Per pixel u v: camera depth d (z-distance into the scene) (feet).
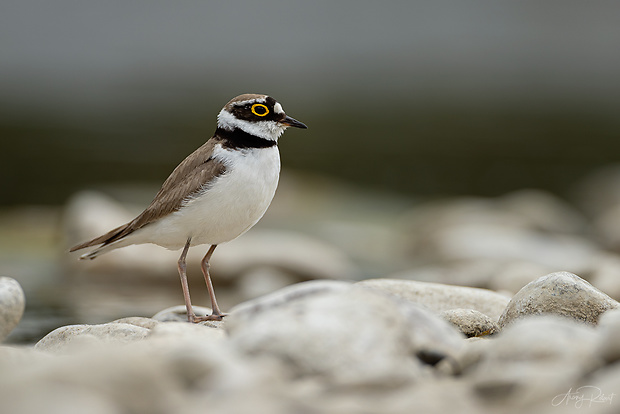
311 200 75.87
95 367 15.11
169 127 103.24
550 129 108.37
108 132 98.73
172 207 26.81
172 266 45.39
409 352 17.40
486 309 27.04
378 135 104.37
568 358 16.33
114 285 45.24
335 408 14.89
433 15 277.23
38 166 80.79
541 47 228.02
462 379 17.04
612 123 112.06
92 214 51.55
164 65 172.45
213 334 19.72
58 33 208.64
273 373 16.05
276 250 46.83
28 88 134.00
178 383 15.56
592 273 37.81
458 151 95.66
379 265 53.21
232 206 26.66
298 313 17.61
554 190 80.94
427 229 59.93
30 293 42.37
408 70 175.63
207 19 239.71
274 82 149.07
